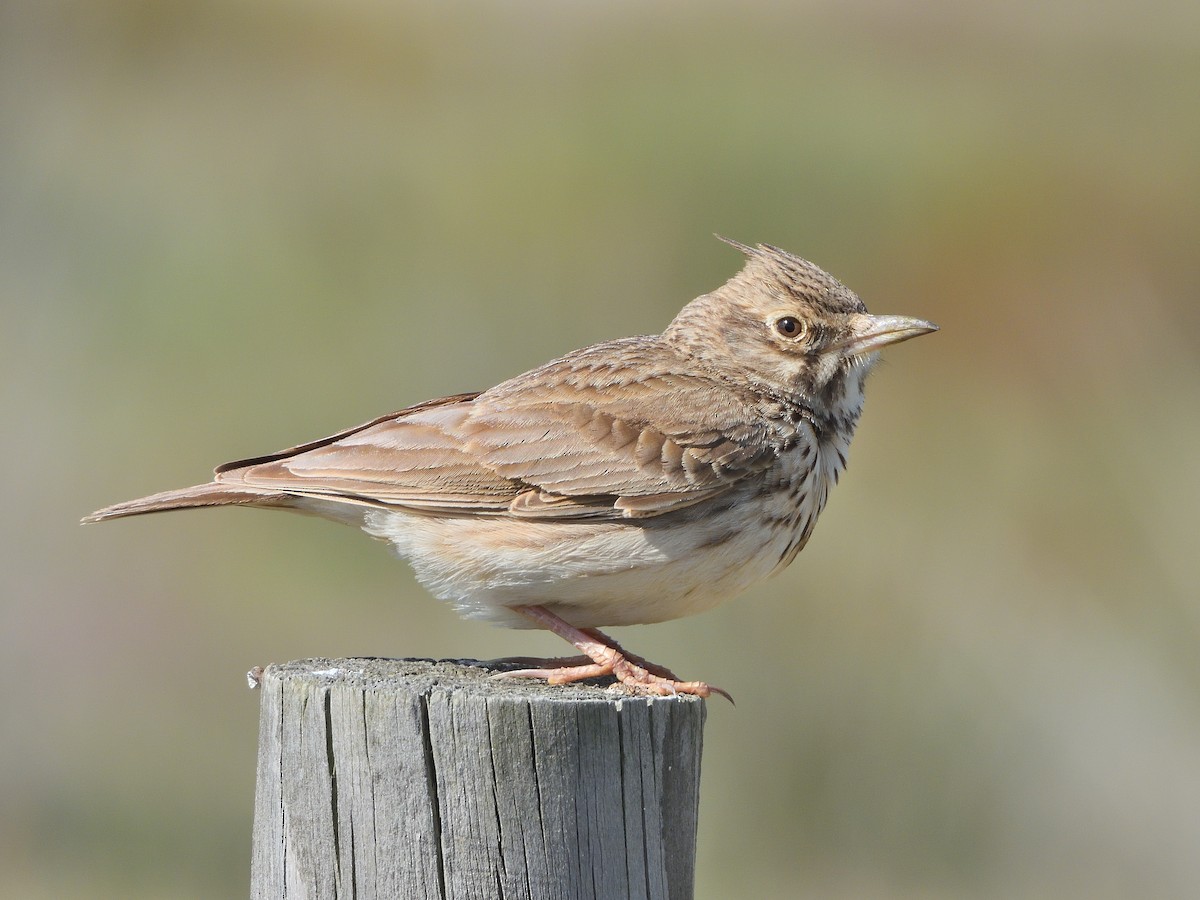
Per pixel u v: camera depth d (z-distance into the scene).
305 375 17.30
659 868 5.78
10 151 18.22
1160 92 19.19
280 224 17.97
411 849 5.64
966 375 17.64
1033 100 19.03
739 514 7.44
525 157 18.08
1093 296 17.88
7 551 16.38
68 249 17.95
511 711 5.63
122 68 19.12
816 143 18.00
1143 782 15.16
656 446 7.40
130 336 17.55
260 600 16.11
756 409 7.75
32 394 17.22
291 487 7.31
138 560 16.44
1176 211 18.20
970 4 19.30
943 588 16.25
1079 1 19.98
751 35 18.91
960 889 14.72
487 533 7.27
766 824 14.85
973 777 15.14
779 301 8.05
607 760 5.70
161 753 15.62
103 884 14.84
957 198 18.03
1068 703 15.59
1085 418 17.44
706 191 17.78
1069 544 16.66
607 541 7.27
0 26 18.58
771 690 15.17
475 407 7.58
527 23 19.48
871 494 16.83
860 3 19.23
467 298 17.61
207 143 18.69
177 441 16.95
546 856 5.63
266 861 5.89
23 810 15.23
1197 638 16.06
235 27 19.55
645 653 15.09
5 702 15.67
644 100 18.27
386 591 15.96
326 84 19.34
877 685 15.45
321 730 5.75
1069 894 14.74
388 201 18.12
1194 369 17.66
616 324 17.47
